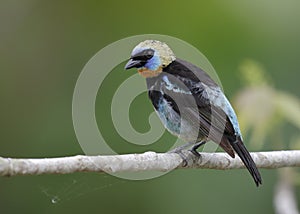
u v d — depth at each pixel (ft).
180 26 49.83
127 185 45.78
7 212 46.80
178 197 44.93
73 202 46.32
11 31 51.62
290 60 47.16
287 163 31.40
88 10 51.21
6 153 48.70
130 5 50.67
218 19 49.24
